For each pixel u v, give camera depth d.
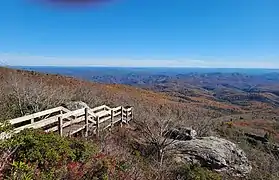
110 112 16.08
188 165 13.05
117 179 7.72
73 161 7.20
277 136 43.22
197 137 18.41
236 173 16.75
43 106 15.27
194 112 38.53
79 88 30.08
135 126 19.31
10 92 16.09
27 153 6.17
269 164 21.89
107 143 11.52
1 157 5.57
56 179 6.12
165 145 13.88
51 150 6.57
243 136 32.47
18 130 7.79
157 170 11.39
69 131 10.91
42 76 35.69
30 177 5.10
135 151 12.92
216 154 15.95
